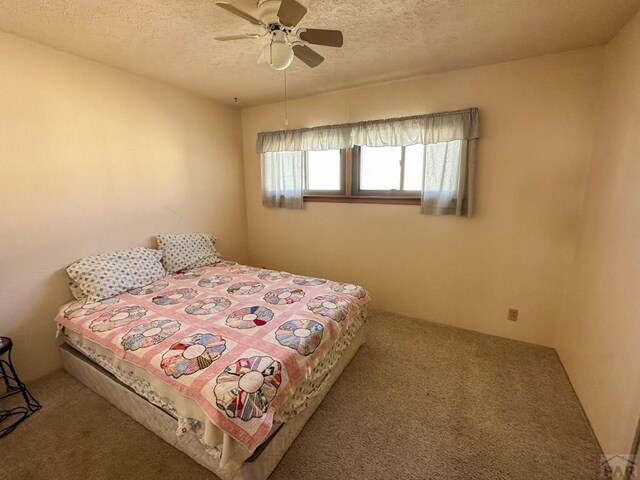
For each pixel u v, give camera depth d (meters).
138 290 2.39
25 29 1.86
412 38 1.98
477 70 2.43
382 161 3.03
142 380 1.60
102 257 2.42
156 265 2.66
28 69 2.01
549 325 2.48
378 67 2.45
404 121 2.72
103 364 1.85
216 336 1.69
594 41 1.99
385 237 3.09
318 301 2.15
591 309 1.88
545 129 2.27
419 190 2.90
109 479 1.43
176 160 3.05
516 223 2.47
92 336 1.81
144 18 1.74
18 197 2.02
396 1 1.58
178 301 2.18
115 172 2.55
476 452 1.55
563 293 2.39
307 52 1.78
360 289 2.42
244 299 2.21
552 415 1.79
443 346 2.54
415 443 1.61
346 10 1.66
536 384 2.06
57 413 1.83
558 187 2.29
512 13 1.68
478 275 2.70
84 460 1.52
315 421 1.76
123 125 2.58
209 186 3.45
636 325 1.37
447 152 2.59
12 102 1.95
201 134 3.29
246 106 3.65
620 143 1.69
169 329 1.77
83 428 1.72
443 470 1.46
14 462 1.52
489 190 2.53
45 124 2.12
